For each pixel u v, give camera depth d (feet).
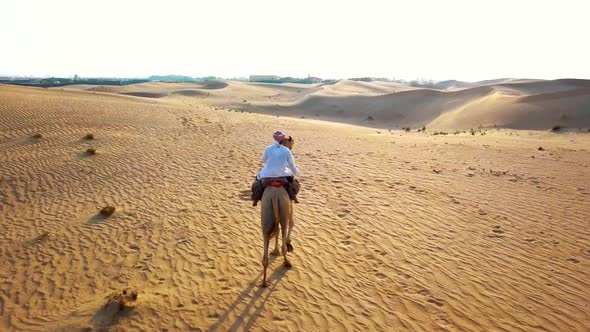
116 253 29.99
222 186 46.24
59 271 27.53
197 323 20.94
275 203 24.23
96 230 34.35
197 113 108.88
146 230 34.09
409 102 242.17
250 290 24.17
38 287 25.54
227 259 28.48
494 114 156.46
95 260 28.99
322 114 241.76
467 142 81.76
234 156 61.36
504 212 36.32
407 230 32.65
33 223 36.32
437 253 28.53
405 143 79.00
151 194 43.68
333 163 56.70
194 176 50.52
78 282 26.00
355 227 33.47
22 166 53.83
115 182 48.08
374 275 25.67
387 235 31.73
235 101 282.97
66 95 137.08
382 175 49.85
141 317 21.52
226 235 32.68
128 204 40.70
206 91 360.48
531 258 27.53
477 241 30.42
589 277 24.88
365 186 44.98
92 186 46.68
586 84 266.16
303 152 65.10
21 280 26.45
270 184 25.11
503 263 26.86
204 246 30.71
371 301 22.70
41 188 45.91
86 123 80.64
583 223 33.30
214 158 59.98
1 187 45.96
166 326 20.74
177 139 73.31
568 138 93.40
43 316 22.29
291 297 23.30
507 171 51.55
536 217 34.91
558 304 22.04
